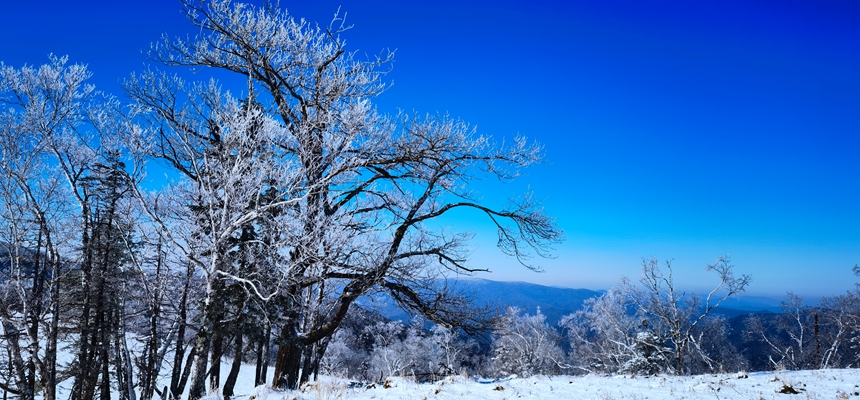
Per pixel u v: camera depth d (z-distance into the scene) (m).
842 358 36.72
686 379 11.10
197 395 12.09
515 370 38.84
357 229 13.94
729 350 38.00
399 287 14.88
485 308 15.87
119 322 14.05
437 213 15.27
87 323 14.19
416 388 10.03
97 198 13.30
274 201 12.38
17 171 12.80
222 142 12.78
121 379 14.63
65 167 13.08
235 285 13.42
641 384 10.26
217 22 14.02
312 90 14.75
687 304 26.89
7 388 13.07
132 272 13.32
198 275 13.62
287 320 14.60
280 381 14.00
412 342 37.12
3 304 12.69
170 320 13.32
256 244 13.27
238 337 14.84
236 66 15.02
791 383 9.52
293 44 14.62
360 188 14.79
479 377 13.37
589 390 9.41
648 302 27.39
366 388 10.48
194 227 13.02
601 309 33.78
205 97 14.30
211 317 12.59
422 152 13.75
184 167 13.78
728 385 9.63
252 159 12.23
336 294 17.66
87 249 13.34
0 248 12.89
